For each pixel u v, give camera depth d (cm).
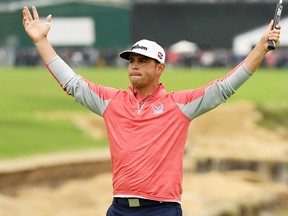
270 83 13612
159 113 2123
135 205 2106
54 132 6938
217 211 5125
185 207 5138
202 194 5719
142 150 2100
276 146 8644
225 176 6856
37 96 9912
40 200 4875
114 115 2148
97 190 5309
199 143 8356
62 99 9650
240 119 9475
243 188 6206
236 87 2136
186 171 6844
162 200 2097
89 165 5694
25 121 7462
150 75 2145
